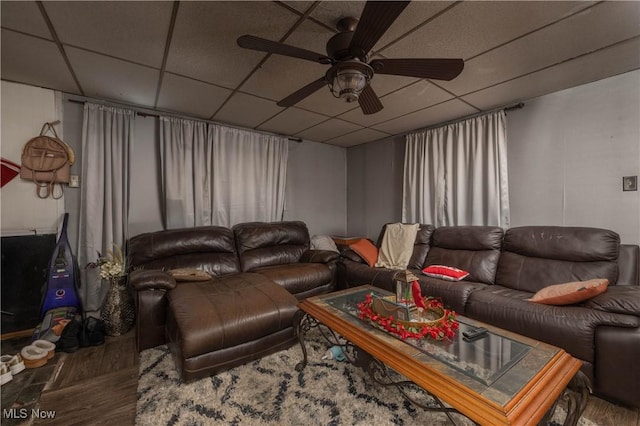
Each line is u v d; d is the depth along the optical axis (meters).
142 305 2.20
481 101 2.84
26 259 2.52
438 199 3.52
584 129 2.49
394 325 1.55
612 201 2.35
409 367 1.26
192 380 1.78
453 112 3.16
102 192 2.80
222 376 1.87
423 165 3.70
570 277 2.25
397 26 1.68
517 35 1.78
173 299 2.16
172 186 3.20
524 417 0.94
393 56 2.00
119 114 2.92
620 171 2.31
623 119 2.29
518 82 2.44
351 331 1.63
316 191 4.61
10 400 1.64
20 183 2.51
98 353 2.17
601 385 1.58
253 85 2.50
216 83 2.46
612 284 2.08
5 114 2.45
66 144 2.67
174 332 1.96
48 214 2.63
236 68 2.20
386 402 1.61
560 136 2.62
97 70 2.25
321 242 4.16
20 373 1.89
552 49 1.94
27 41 1.85
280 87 2.53
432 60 1.46
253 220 3.82
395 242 3.49
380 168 4.41
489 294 2.18
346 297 2.18
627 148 2.28
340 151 4.90
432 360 1.26
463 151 3.30
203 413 1.53
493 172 3.04
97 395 1.69
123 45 1.90
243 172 3.75
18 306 2.48
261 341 2.06
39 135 2.57
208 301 2.11
